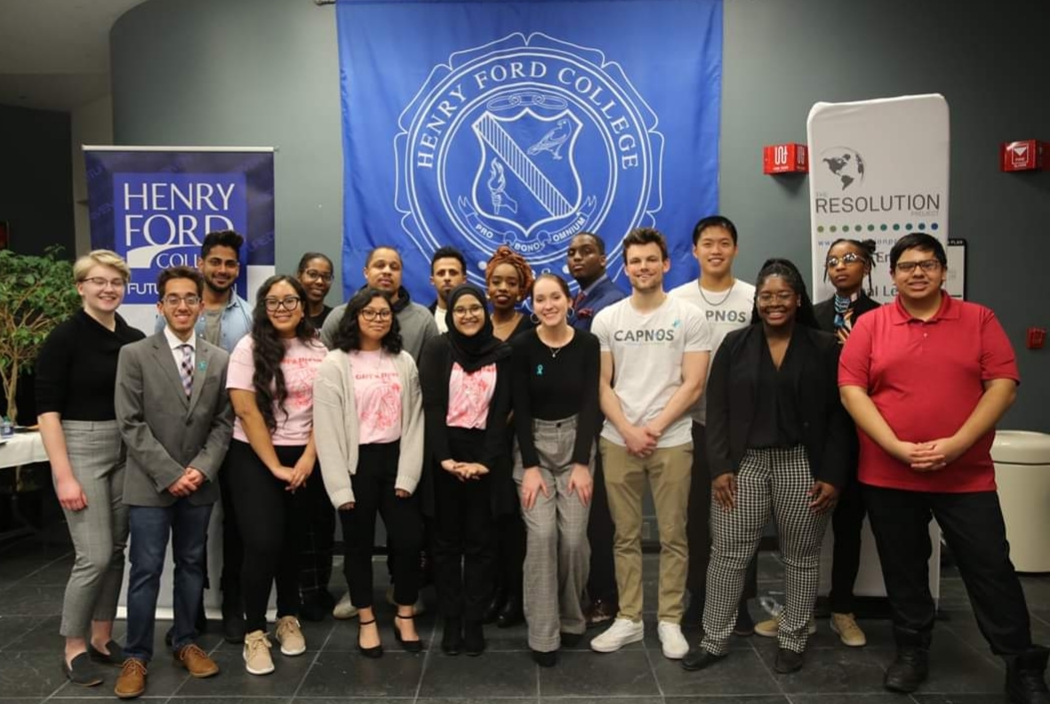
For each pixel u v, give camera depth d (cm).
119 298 263
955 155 403
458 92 402
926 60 400
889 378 248
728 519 265
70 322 257
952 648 286
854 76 400
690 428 282
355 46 401
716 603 269
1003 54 399
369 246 405
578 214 404
